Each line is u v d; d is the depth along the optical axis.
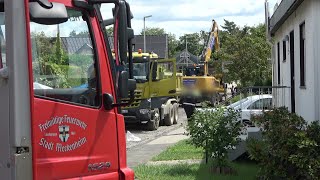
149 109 21.64
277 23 14.77
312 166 7.32
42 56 4.55
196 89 34.84
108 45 5.06
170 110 25.16
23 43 3.89
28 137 3.89
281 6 13.25
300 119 8.13
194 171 10.91
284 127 7.77
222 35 56.34
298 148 7.48
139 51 23.73
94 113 4.76
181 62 61.47
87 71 4.85
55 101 4.40
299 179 7.62
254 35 44.66
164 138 19.14
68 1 4.71
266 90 18.78
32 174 3.92
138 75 21.62
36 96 4.26
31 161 3.91
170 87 24.23
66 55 4.78
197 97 34.78
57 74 4.64
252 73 40.84
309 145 7.38
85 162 4.61
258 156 7.98
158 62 23.08
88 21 4.88
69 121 4.49
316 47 9.44
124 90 5.00
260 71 40.91
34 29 4.47
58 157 4.36
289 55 13.65
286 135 7.56
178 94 26.69
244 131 10.84
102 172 4.81
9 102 3.84
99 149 4.77
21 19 3.89
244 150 10.97
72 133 4.50
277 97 15.91
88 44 4.89
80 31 4.86
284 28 15.05
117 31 5.00
